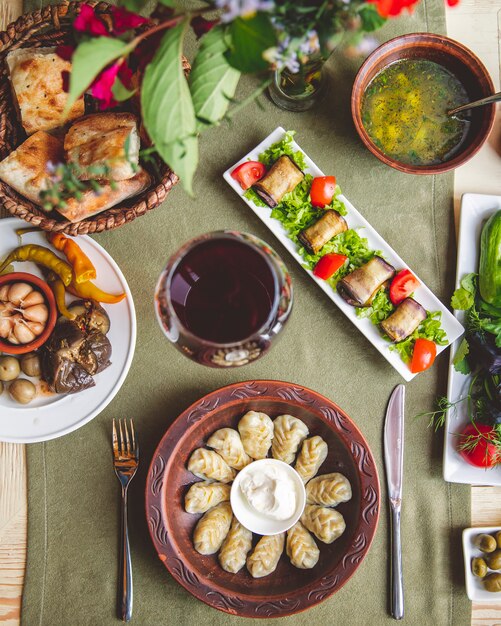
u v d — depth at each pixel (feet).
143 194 4.03
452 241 4.61
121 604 4.34
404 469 4.56
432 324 4.38
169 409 4.51
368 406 4.57
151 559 4.46
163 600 4.44
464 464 4.45
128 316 4.30
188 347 2.99
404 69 4.38
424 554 4.53
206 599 4.09
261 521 4.17
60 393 4.21
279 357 4.57
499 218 4.29
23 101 3.84
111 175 3.62
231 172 4.38
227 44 2.35
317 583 4.13
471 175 4.64
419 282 4.38
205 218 4.57
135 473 4.48
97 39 2.04
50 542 4.44
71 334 4.09
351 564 4.13
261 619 4.48
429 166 4.18
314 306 4.58
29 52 3.88
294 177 4.27
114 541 4.45
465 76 4.33
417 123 4.42
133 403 4.50
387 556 4.50
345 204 4.42
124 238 4.54
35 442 4.29
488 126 4.17
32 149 3.83
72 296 4.39
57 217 4.06
